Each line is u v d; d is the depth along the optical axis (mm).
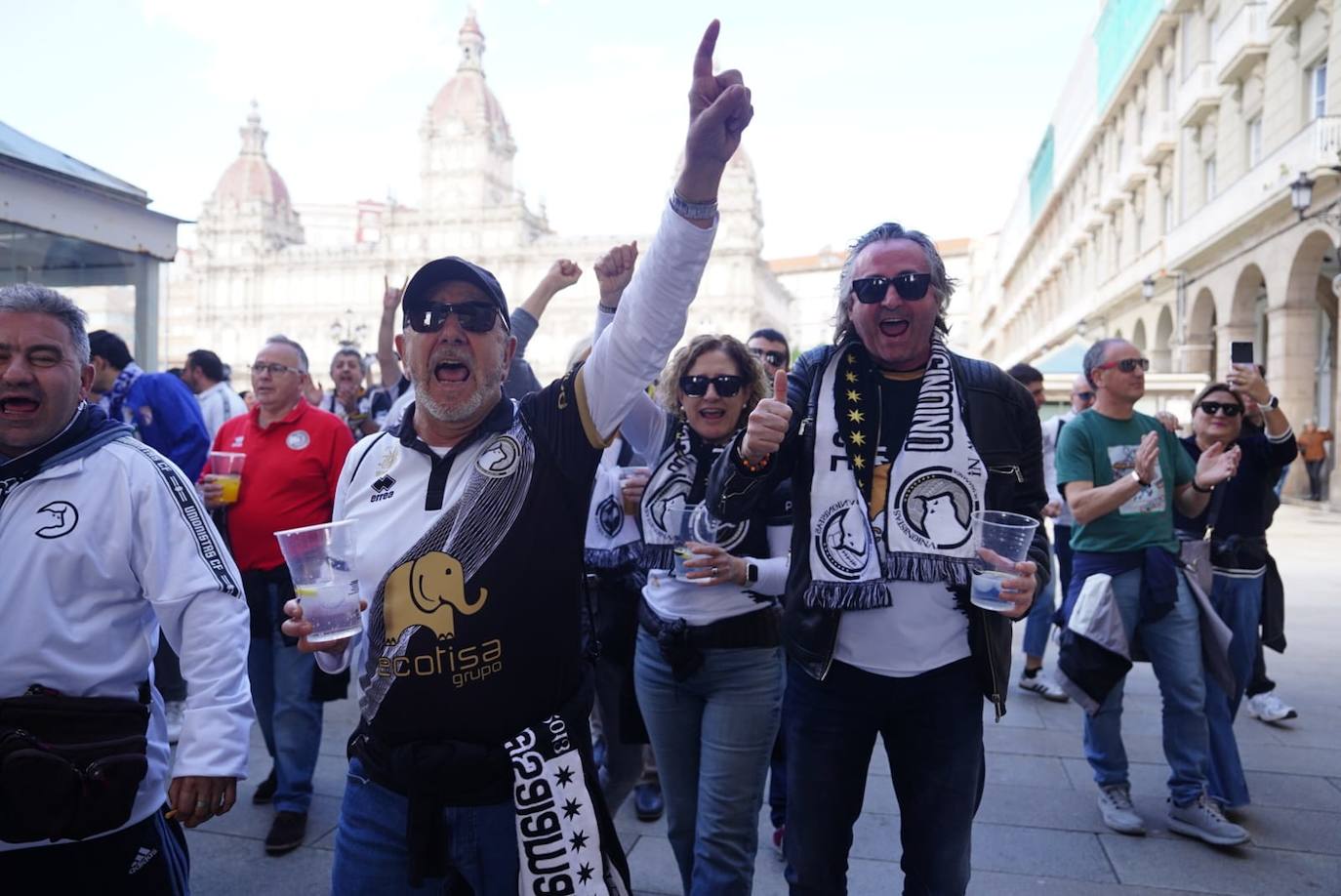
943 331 2445
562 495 1891
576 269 4008
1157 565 3703
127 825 1946
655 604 2785
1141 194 29188
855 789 2328
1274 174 16984
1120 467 3838
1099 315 34594
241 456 3916
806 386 2455
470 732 1775
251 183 81938
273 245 79250
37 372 1915
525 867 1699
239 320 72875
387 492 1943
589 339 3689
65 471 1929
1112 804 3820
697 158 1750
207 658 1958
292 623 1796
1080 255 39125
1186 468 3941
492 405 1995
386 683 1804
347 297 72000
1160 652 3762
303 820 3631
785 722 2395
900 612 2258
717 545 2695
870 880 3322
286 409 4074
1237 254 19984
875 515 2301
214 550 2057
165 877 2035
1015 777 4324
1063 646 3809
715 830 2582
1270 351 18391
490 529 1828
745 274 66938
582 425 1907
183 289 80875
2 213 5844
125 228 6785
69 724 1830
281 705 3678
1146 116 28250
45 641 1859
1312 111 16875
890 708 2277
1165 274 24609
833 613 2244
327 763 4492
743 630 2637
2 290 1952
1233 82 20453
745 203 66750
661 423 3025
